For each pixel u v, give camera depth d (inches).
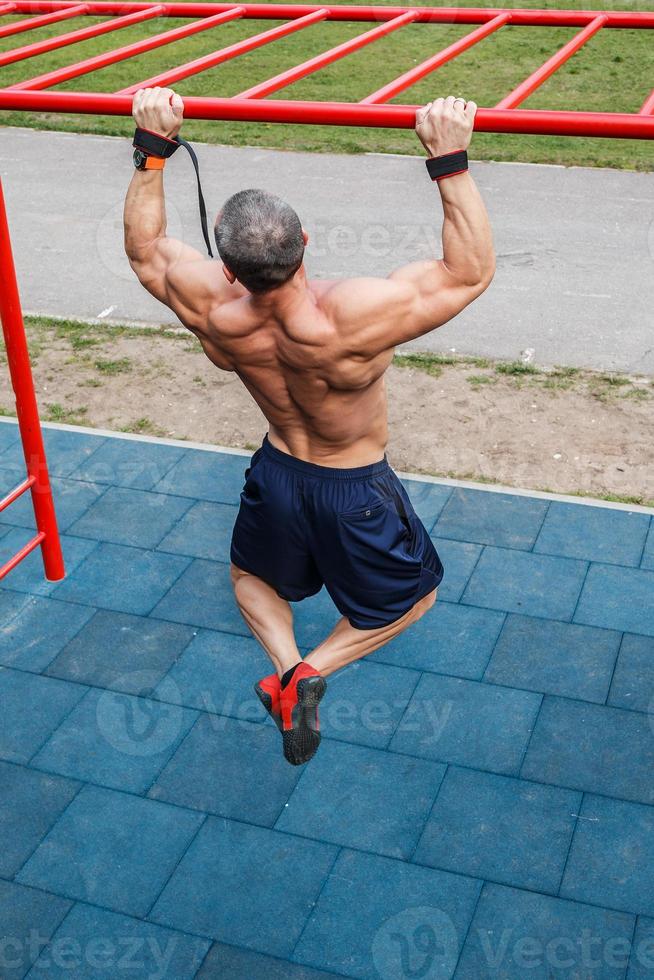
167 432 319.0
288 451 111.4
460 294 97.5
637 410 323.3
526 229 458.6
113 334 381.4
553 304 390.9
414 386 339.6
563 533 265.0
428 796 193.9
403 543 112.4
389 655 226.5
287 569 114.7
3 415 328.8
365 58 699.4
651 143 567.8
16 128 617.9
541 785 195.3
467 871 179.6
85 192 515.2
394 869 180.4
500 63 681.0
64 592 247.6
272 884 178.7
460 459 300.5
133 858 184.1
